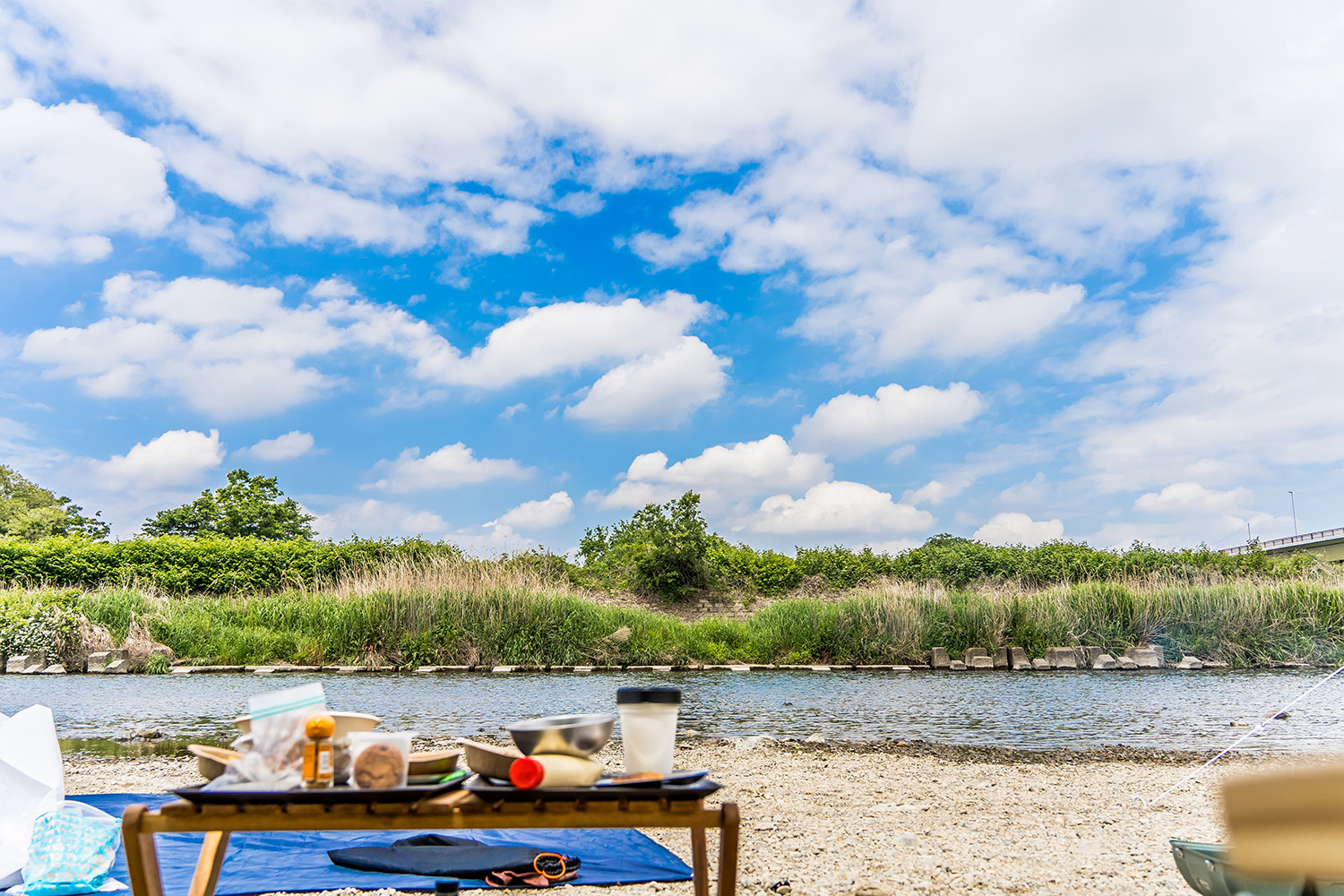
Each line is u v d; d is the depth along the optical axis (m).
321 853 3.44
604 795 1.95
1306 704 9.83
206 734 7.54
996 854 3.63
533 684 12.22
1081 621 16.84
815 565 27.80
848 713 9.34
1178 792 5.04
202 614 16.44
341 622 15.37
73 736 7.43
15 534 43.75
